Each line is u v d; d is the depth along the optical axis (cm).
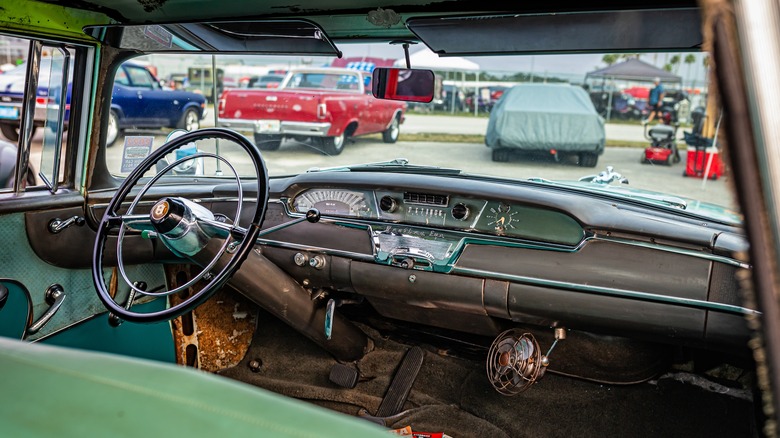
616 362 272
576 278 230
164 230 210
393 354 305
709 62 59
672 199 235
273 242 272
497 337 261
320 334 281
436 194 248
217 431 72
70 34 246
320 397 302
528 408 282
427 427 280
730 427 260
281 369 314
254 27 240
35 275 252
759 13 54
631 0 181
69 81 254
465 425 279
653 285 220
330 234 266
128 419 75
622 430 268
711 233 215
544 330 273
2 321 243
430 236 252
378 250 256
